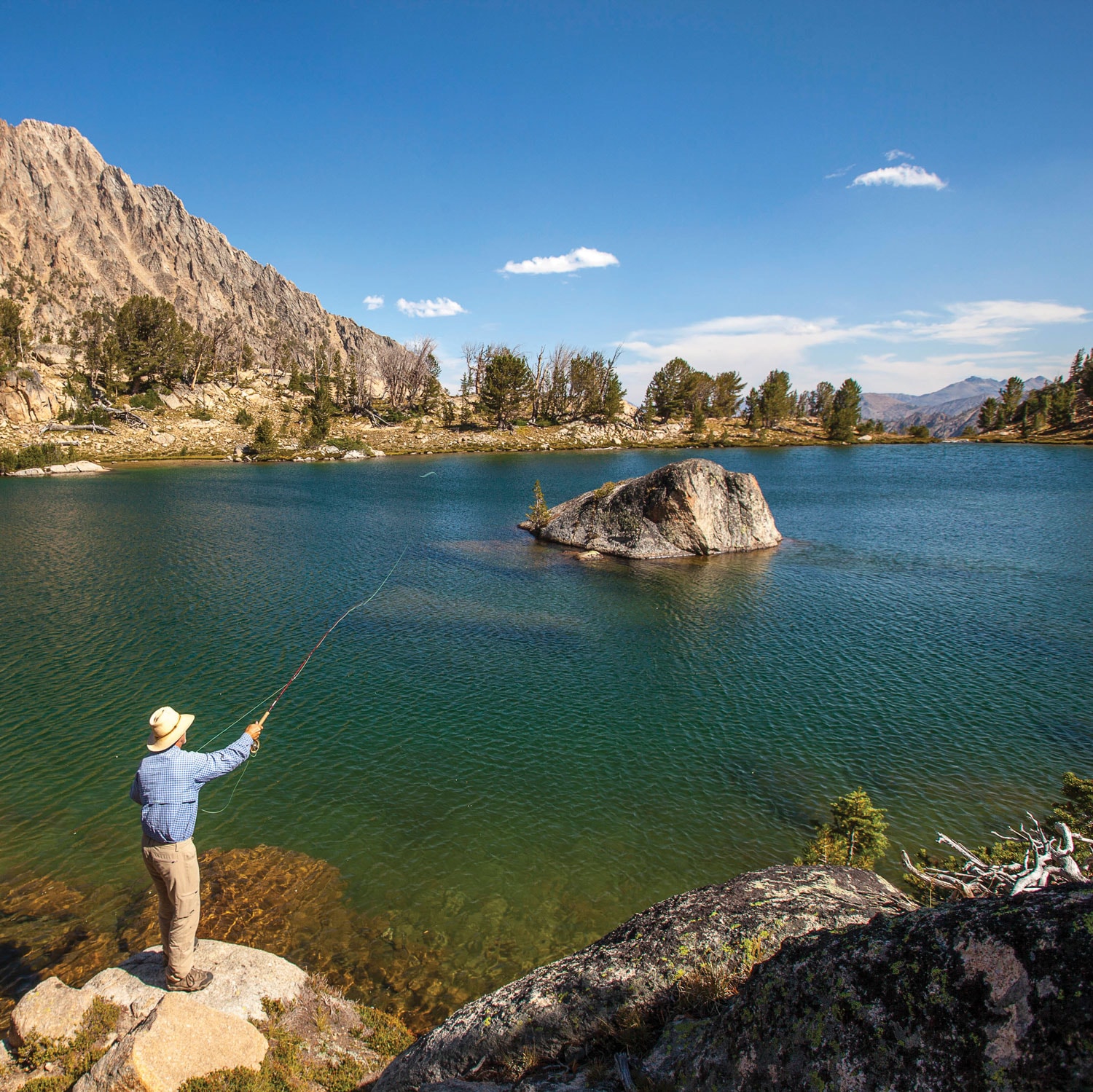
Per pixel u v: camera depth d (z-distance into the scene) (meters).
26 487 75.12
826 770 17.73
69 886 12.97
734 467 114.75
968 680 23.31
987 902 4.01
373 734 19.31
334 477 94.69
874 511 64.88
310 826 15.21
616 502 48.81
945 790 16.81
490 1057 6.22
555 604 32.88
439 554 44.47
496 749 18.66
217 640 26.42
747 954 5.91
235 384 173.50
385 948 11.88
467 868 14.01
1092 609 31.72
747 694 22.27
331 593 33.66
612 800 16.39
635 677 23.58
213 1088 6.27
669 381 184.62
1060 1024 3.26
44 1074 6.46
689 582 37.66
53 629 27.27
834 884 7.03
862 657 25.55
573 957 6.93
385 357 183.12
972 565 41.62
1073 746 18.91
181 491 74.31
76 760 17.53
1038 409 193.12
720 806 16.23
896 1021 3.83
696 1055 4.92
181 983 7.37
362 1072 7.41
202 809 15.76
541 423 178.62
